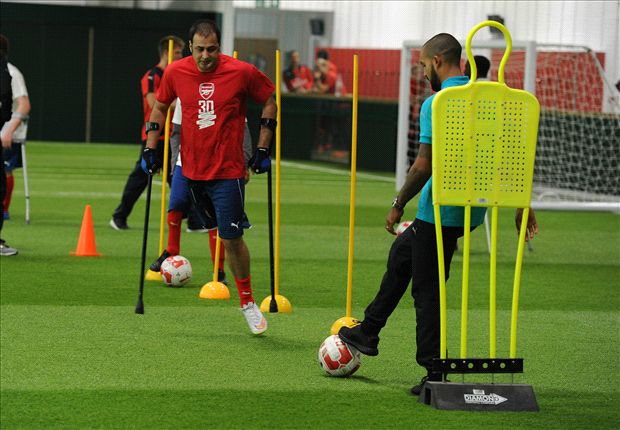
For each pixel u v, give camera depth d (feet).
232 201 57.41
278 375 50.88
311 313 66.23
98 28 216.33
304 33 221.46
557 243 104.99
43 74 216.13
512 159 44.52
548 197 138.92
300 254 90.94
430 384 46.03
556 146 140.87
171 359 53.42
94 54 217.15
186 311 65.67
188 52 213.25
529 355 56.75
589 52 128.06
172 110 78.02
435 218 44.50
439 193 44.24
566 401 47.73
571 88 151.02
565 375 52.60
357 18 213.87
